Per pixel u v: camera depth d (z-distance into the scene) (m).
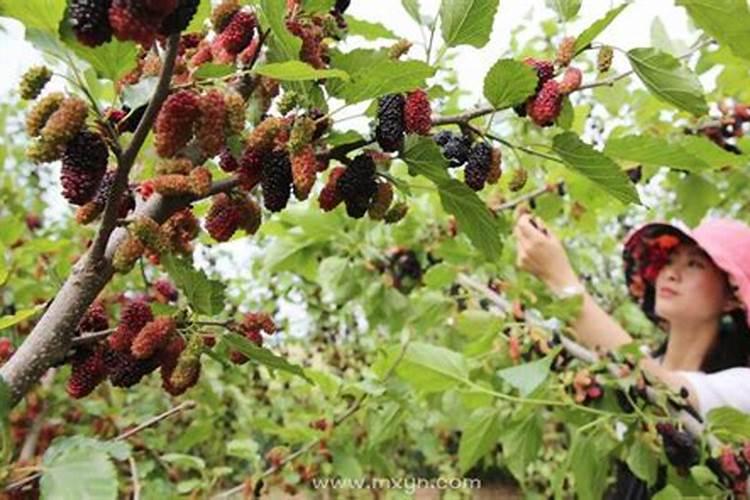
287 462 2.53
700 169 1.26
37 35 0.89
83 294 0.85
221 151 1.03
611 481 2.97
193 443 2.62
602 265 4.24
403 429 3.73
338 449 2.57
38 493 0.92
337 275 2.72
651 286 2.91
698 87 1.20
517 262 2.74
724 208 3.54
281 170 0.96
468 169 1.15
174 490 2.71
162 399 3.46
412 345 2.11
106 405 2.98
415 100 1.04
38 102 0.81
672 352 2.75
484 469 3.94
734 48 1.29
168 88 0.78
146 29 0.71
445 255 2.78
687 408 2.08
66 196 0.82
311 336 4.07
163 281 1.29
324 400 3.06
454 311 2.85
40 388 2.38
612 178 1.17
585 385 2.16
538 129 2.48
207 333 1.01
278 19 0.92
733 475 1.94
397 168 2.36
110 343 0.93
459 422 2.54
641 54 1.20
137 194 0.99
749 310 2.49
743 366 2.65
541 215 2.75
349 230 2.82
